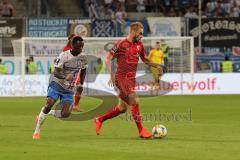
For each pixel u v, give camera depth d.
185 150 31.73
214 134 38.88
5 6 96.56
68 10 100.75
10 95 75.12
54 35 85.50
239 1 103.62
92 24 85.88
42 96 75.00
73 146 33.16
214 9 102.44
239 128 42.50
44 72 77.38
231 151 31.42
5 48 81.75
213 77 78.19
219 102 65.75
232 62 88.44
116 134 38.91
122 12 98.94
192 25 89.19
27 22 84.88
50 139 36.19
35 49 77.31
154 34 88.62
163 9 103.00
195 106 60.84
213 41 89.44
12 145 33.50
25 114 53.41
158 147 32.84
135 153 30.66
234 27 89.44
